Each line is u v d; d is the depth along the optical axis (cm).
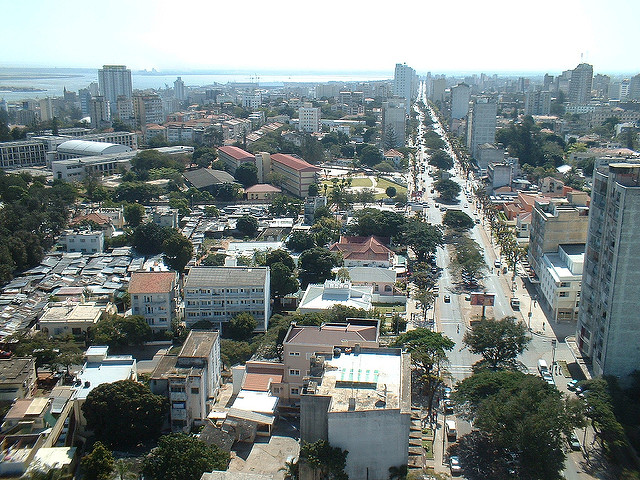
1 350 19775
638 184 17488
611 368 17988
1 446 13625
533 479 13812
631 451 15150
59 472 13012
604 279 18275
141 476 13525
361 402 13288
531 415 14012
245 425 15550
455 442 15500
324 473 12850
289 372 17025
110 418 14738
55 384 17538
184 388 15488
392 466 13250
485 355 18725
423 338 18375
